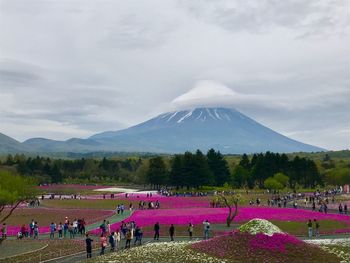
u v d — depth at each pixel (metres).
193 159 176.00
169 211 93.75
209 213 86.50
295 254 41.03
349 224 72.62
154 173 186.62
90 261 42.00
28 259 45.88
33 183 68.44
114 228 70.06
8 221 86.00
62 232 70.31
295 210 92.00
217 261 38.97
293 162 192.50
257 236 43.78
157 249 46.47
